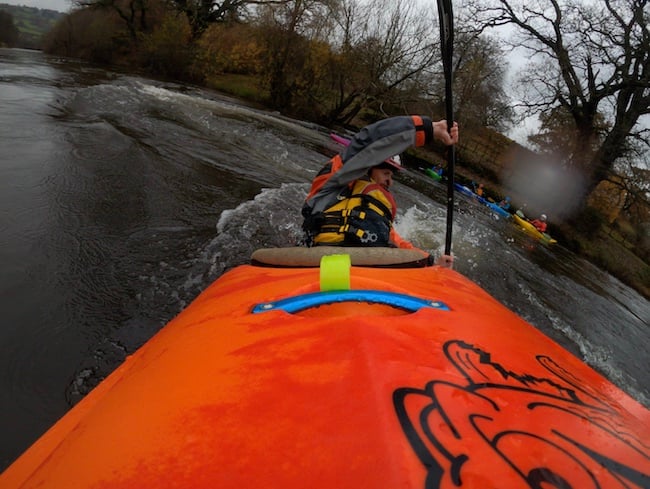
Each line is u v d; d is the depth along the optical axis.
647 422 0.89
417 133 2.46
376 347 0.83
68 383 1.94
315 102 20.59
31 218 3.18
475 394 0.75
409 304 1.21
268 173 6.12
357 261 1.99
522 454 0.62
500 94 22.81
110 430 0.75
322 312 1.19
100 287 2.65
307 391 0.72
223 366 0.87
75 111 6.80
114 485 0.60
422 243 5.47
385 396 0.68
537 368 0.96
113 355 2.15
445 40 2.43
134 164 4.70
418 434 0.61
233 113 11.88
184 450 0.64
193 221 3.80
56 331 2.22
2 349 2.04
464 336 1.01
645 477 0.65
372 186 2.53
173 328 1.36
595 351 4.17
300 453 0.60
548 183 19.83
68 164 4.29
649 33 16.88
